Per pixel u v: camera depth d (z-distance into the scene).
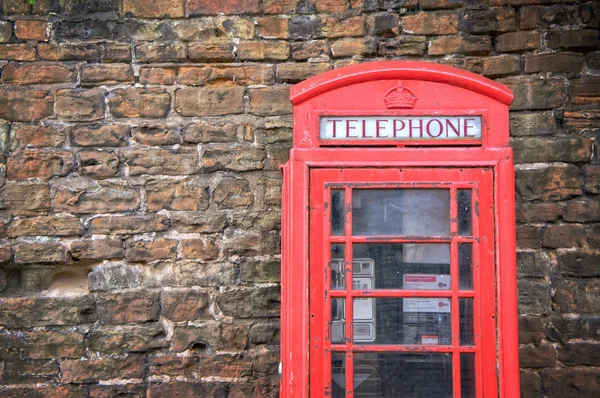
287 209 2.71
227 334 3.23
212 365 3.21
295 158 2.64
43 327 3.21
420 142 2.65
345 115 2.66
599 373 3.16
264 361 3.22
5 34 3.31
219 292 3.25
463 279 2.62
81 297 3.23
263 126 3.31
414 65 2.67
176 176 3.29
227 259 3.26
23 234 3.24
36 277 3.28
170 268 3.26
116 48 3.33
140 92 3.32
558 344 3.18
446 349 2.59
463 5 3.34
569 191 3.24
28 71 3.30
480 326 2.59
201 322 3.23
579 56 3.29
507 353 2.57
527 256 3.22
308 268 2.61
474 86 2.65
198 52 3.34
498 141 2.64
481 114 2.64
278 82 3.34
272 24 3.36
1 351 3.19
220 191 3.29
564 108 3.29
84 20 3.34
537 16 3.31
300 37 3.35
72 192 3.27
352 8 3.36
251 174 3.30
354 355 2.63
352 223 2.64
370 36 3.35
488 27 3.33
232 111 3.32
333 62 3.34
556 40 3.30
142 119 3.31
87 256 3.24
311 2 3.36
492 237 2.61
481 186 2.62
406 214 2.65
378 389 2.63
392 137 2.65
